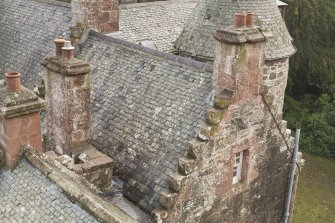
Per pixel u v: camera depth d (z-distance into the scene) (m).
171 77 15.99
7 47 24.52
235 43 12.91
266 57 18.52
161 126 14.86
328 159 35.06
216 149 13.62
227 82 13.50
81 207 9.20
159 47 23.59
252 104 14.38
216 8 19.03
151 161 14.31
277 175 17.12
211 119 13.25
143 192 13.85
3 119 10.72
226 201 14.91
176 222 13.14
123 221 8.75
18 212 9.95
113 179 14.78
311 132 36.53
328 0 40.12
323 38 40.44
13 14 26.11
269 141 15.89
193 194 13.38
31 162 10.77
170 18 26.12
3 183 10.84
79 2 20.25
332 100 38.22
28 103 10.96
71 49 14.35
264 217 17.34
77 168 13.35
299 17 39.00
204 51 19.02
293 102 39.91
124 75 17.42
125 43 18.72
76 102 14.38
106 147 15.67
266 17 18.75
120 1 26.59
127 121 15.87
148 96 16.02
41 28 23.56
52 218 9.34
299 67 39.81
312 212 28.06
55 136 15.27
